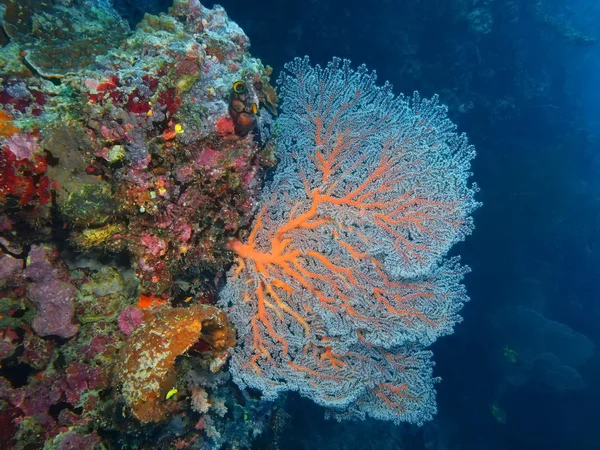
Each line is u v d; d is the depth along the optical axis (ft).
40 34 13.01
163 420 11.04
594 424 48.47
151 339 10.37
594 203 63.46
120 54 11.22
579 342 51.16
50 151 9.55
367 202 14.66
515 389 51.08
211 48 12.52
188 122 10.91
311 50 35.17
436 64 43.45
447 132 15.10
